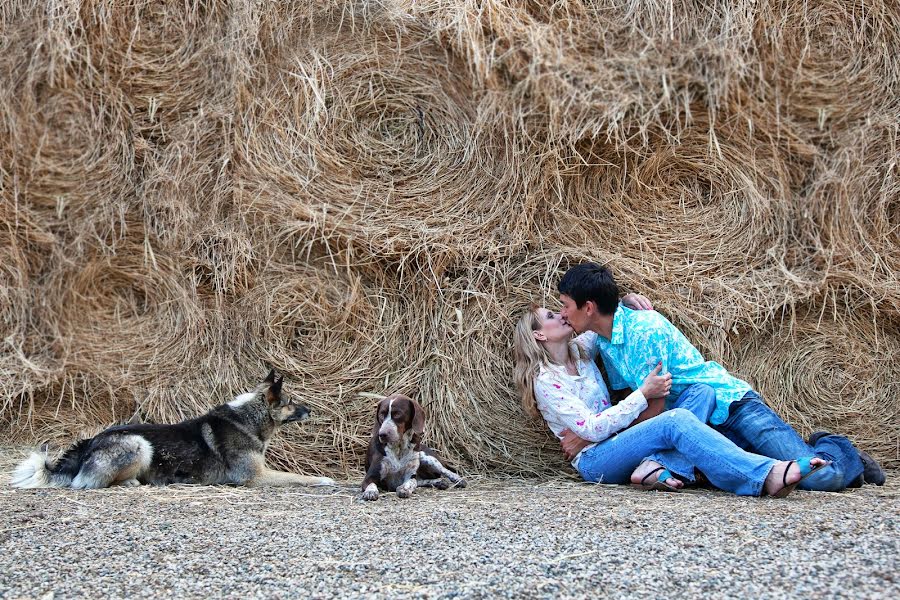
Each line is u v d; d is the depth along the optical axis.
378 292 6.11
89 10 6.20
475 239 6.03
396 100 6.37
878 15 6.32
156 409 5.98
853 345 6.11
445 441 5.84
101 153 6.31
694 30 6.13
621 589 2.77
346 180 6.18
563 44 6.03
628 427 5.20
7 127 6.22
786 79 6.24
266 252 6.08
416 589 2.80
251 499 4.63
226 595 2.78
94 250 6.26
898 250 6.21
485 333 5.93
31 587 2.88
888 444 6.02
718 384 5.18
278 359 5.96
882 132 6.25
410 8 6.31
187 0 6.32
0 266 6.19
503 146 6.11
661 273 6.04
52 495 4.68
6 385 6.01
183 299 6.14
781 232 6.19
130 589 2.85
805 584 2.76
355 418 5.92
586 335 5.60
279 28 6.24
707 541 3.34
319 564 3.10
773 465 4.44
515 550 3.26
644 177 6.25
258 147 6.13
